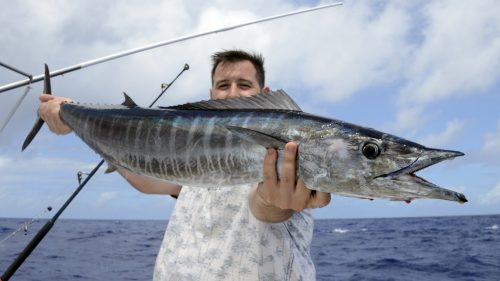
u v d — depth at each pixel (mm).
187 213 3488
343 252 23781
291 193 2725
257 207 2955
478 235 37188
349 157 2680
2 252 18703
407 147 2623
